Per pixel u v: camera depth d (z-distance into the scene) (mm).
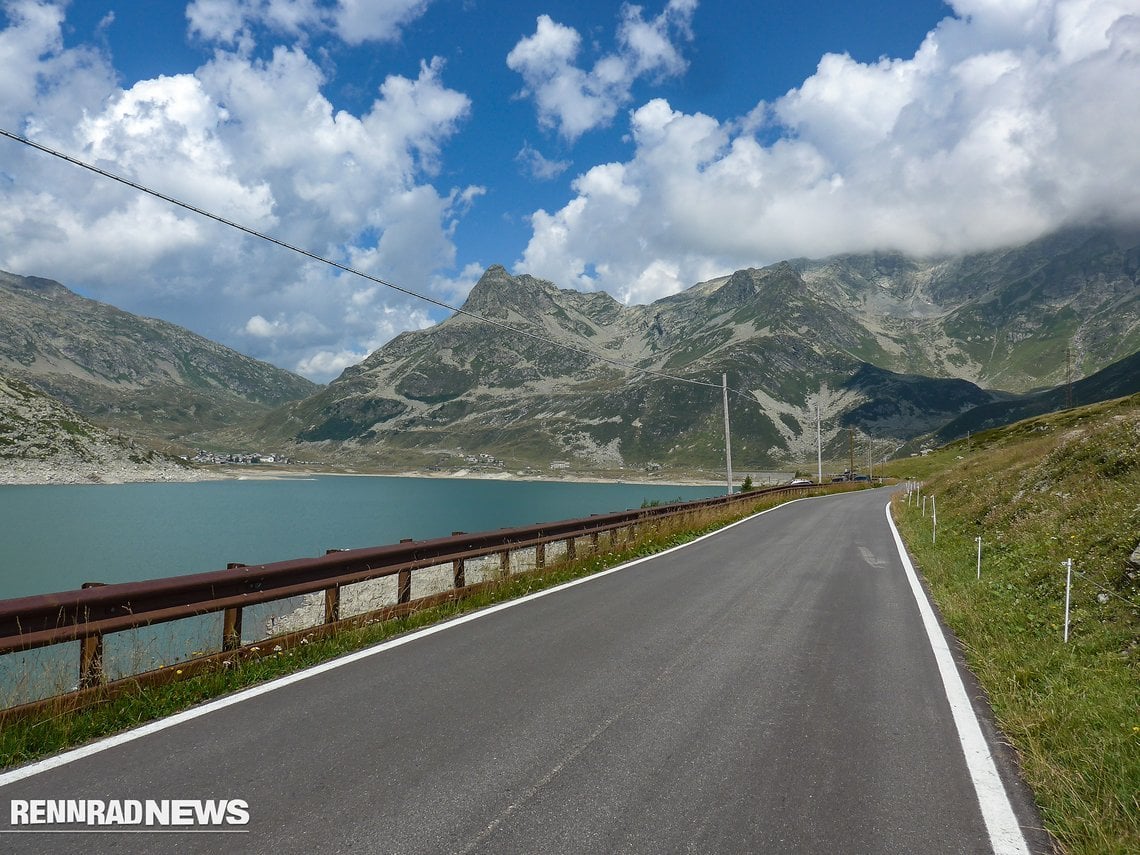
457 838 3412
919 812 3854
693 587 11594
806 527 24969
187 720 5109
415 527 72812
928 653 7523
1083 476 16156
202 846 3307
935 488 35875
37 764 4297
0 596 34688
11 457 190250
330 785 4008
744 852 3354
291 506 114562
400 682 6109
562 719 5207
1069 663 6727
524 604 9977
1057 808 3867
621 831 3520
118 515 88625
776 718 5355
